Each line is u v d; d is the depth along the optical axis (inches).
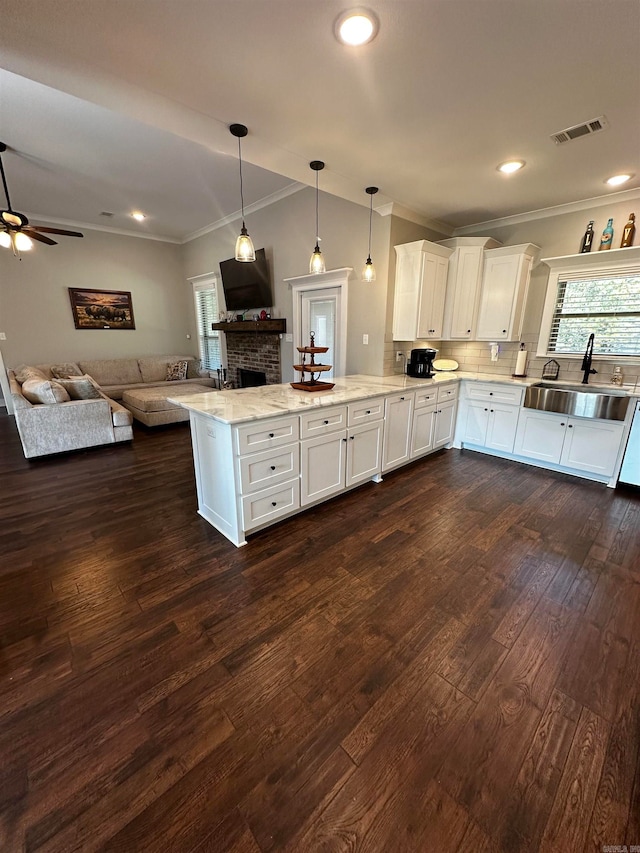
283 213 182.5
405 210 141.0
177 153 138.5
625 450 121.7
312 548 91.5
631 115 79.4
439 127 84.8
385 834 39.6
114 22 55.4
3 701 53.9
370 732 49.9
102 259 250.8
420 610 71.7
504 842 38.9
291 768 45.7
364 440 119.0
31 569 83.7
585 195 128.0
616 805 42.1
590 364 136.3
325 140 90.7
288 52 61.9
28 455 150.9
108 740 48.8
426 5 52.5
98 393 176.9
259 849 38.4
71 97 103.7
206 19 54.9
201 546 92.6
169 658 61.2
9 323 225.5
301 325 187.9
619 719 51.6
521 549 91.2
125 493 123.0
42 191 179.2
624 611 71.8
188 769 45.6
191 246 269.0
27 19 54.3
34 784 43.9
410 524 102.5
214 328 232.2
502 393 147.7
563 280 142.0
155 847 38.5
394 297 147.9
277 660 60.9
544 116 80.2
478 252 148.5
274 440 93.4
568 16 54.0
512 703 53.9
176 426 212.4
